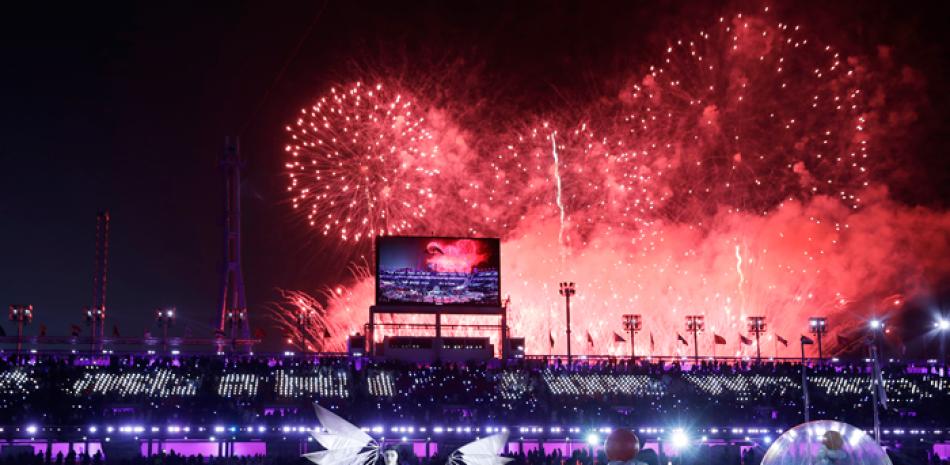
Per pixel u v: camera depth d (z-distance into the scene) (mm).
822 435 24000
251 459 73062
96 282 103750
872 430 86812
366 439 20344
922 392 96125
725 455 75000
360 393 90250
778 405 92188
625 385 95250
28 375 87312
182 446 79500
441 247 97000
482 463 20562
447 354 97688
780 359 102688
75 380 87375
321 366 94188
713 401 92750
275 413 83875
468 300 96625
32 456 72438
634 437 22828
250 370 92250
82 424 79312
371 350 96250
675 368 99688
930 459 81438
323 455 20125
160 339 95312
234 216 116500
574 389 93688
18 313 90688
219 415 82250
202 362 93000
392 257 96250
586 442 84188
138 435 78750
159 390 87438
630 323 99812
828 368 99875
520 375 95188
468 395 91250
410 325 97375
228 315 100000
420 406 88250
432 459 73562
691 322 101375
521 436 83750
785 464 24109
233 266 115312
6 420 79250
